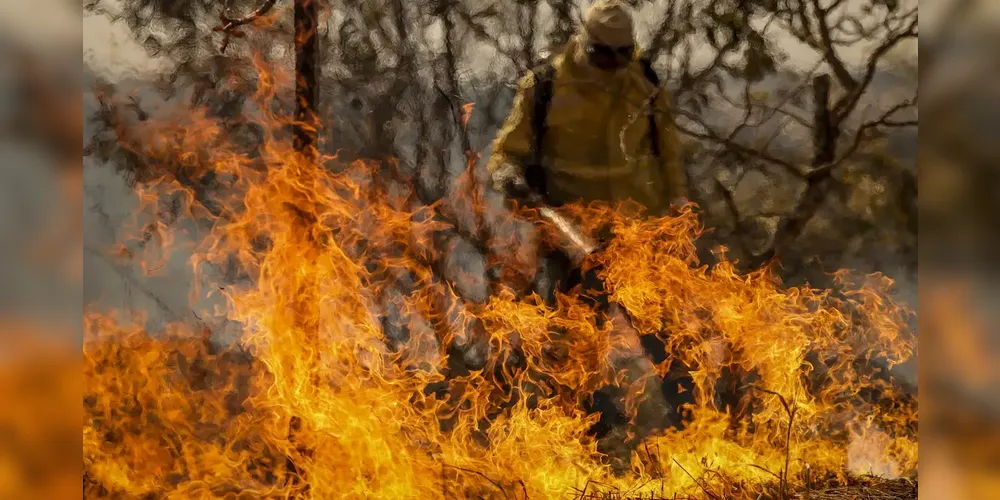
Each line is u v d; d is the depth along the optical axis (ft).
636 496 10.43
